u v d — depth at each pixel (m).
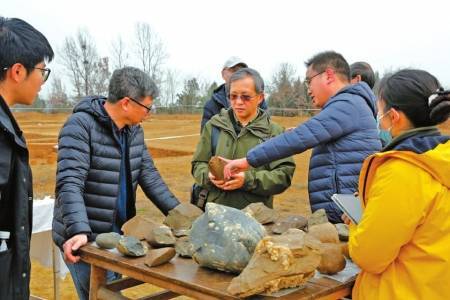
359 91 2.76
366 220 1.81
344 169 2.68
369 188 1.89
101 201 2.77
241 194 3.04
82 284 2.83
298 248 1.73
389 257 1.79
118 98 2.71
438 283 1.78
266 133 3.15
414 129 1.90
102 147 2.75
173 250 2.09
